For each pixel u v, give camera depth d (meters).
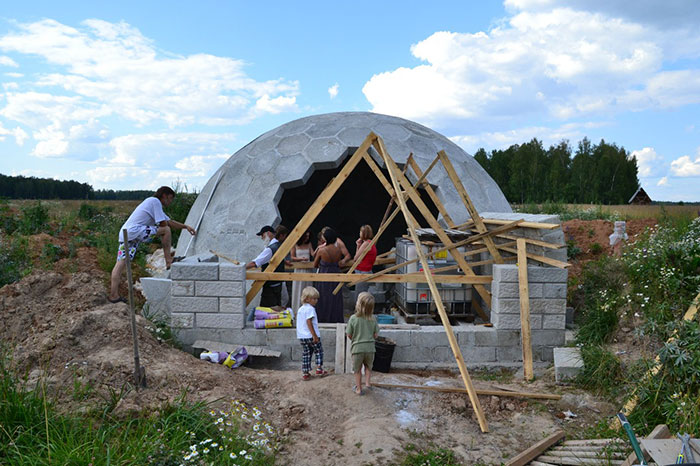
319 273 7.25
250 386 5.37
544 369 6.46
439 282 7.15
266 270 7.31
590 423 4.77
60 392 4.36
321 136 10.59
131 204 21.05
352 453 4.06
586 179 61.00
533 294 6.65
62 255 10.01
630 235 11.33
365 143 7.63
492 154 68.56
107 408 4.09
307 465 3.86
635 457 3.51
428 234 7.88
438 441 4.36
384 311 9.25
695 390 4.72
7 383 3.91
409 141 10.73
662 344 5.82
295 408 4.84
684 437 3.29
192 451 3.54
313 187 12.91
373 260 7.62
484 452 4.20
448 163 7.87
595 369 5.61
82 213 15.40
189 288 6.62
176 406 4.25
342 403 4.99
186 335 6.67
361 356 5.10
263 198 9.76
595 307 7.20
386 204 13.18
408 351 6.60
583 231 12.35
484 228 7.71
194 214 11.02
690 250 6.98
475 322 8.07
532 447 4.09
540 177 61.38
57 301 6.11
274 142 10.88
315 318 5.61
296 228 7.36
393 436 4.32
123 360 5.10
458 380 5.90
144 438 3.60
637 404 4.76
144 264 10.62
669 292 6.63
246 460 3.70
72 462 3.21
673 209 11.82
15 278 8.33
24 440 3.45
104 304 6.35
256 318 6.71
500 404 5.18
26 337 5.44
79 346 5.30
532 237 7.12
